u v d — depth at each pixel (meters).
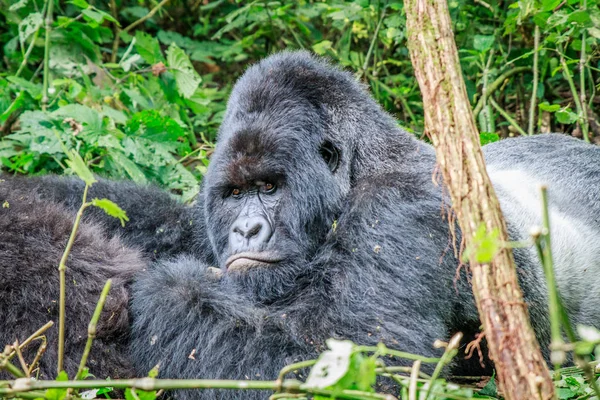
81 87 13.27
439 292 8.72
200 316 8.56
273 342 8.39
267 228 9.16
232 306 8.67
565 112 12.34
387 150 9.81
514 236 9.45
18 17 15.31
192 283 8.80
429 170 9.55
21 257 8.65
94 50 14.78
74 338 8.48
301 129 9.33
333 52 15.99
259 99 9.45
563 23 12.15
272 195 9.28
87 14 13.81
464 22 15.11
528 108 15.37
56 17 16.14
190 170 14.10
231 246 9.23
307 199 9.24
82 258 8.98
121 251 9.46
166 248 10.69
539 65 14.74
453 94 6.23
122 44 17.64
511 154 12.77
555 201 11.38
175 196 11.55
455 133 6.13
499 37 14.95
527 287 9.34
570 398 7.80
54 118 12.34
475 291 5.80
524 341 5.54
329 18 17.42
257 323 8.53
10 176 11.15
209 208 9.66
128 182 11.32
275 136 9.19
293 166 9.19
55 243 8.91
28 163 12.40
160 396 8.50
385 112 10.47
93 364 8.46
